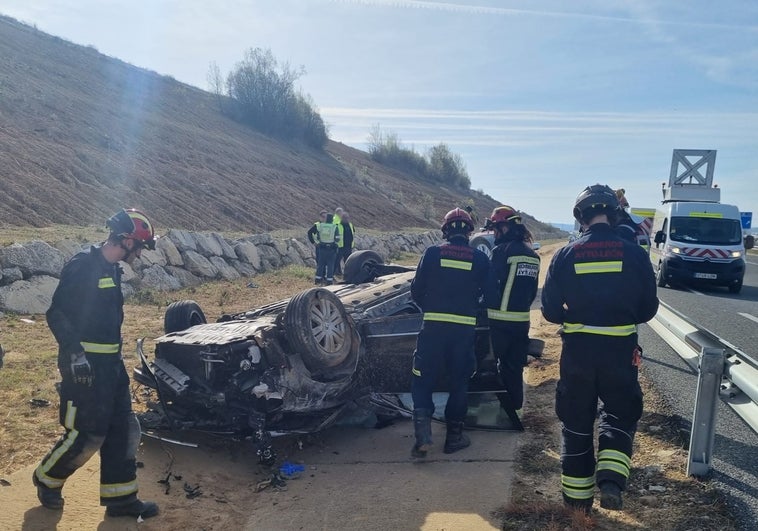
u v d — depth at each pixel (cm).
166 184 2539
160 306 1105
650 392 662
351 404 584
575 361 387
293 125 5694
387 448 555
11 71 3111
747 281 2075
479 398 648
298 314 517
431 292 530
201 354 505
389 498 446
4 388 588
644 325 1103
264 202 3088
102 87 3988
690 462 452
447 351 531
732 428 556
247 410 503
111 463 392
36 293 970
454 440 532
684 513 400
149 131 3309
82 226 1633
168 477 460
